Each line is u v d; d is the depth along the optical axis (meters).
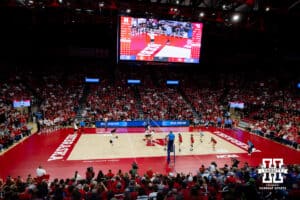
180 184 9.44
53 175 13.98
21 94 30.86
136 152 18.59
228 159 17.38
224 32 34.84
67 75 38.25
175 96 35.97
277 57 42.03
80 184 9.64
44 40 36.81
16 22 29.81
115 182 9.89
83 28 34.47
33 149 18.72
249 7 23.91
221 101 37.00
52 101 31.16
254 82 41.78
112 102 32.25
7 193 7.97
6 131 20.02
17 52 36.41
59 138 22.19
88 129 26.42
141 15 24.42
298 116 27.30
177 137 23.36
